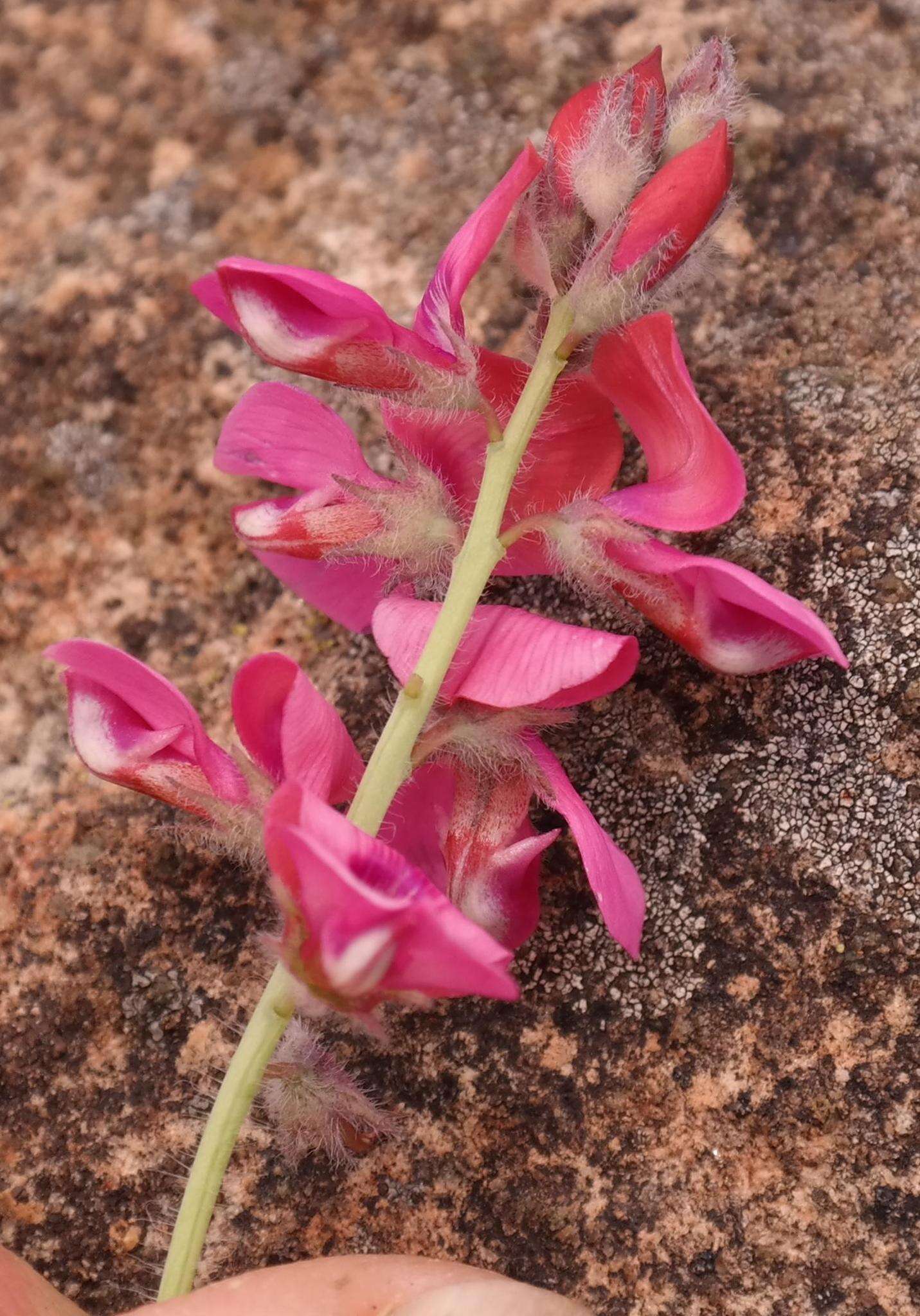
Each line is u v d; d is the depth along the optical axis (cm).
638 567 19
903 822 19
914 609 20
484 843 19
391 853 17
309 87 25
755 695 20
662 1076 19
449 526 19
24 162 25
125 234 24
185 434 23
